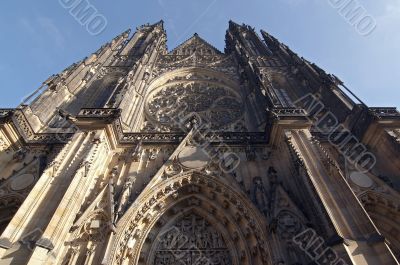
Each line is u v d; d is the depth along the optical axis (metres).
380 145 32.81
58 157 27.67
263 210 25.59
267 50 69.50
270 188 28.14
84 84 53.12
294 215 24.88
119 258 23.36
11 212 29.16
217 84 56.53
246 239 26.08
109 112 35.50
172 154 32.47
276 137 33.59
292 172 29.39
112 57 67.81
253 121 42.28
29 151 34.94
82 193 25.22
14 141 34.44
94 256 22.25
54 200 23.95
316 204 23.02
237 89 54.22
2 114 36.94
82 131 31.98
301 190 26.80
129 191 28.33
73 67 52.84
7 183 30.44
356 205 22.91
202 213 30.28
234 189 28.55
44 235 20.67
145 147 34.97
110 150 33.84
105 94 53.12
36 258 19.22
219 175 30.44
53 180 25.48
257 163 32.72
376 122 33.12
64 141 36.38
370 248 20.11
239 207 27.47
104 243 23.03
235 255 26.00
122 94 42.28
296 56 59.19
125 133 36.84
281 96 52.22
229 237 27.62
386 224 28.58
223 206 29.34
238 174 31.36
